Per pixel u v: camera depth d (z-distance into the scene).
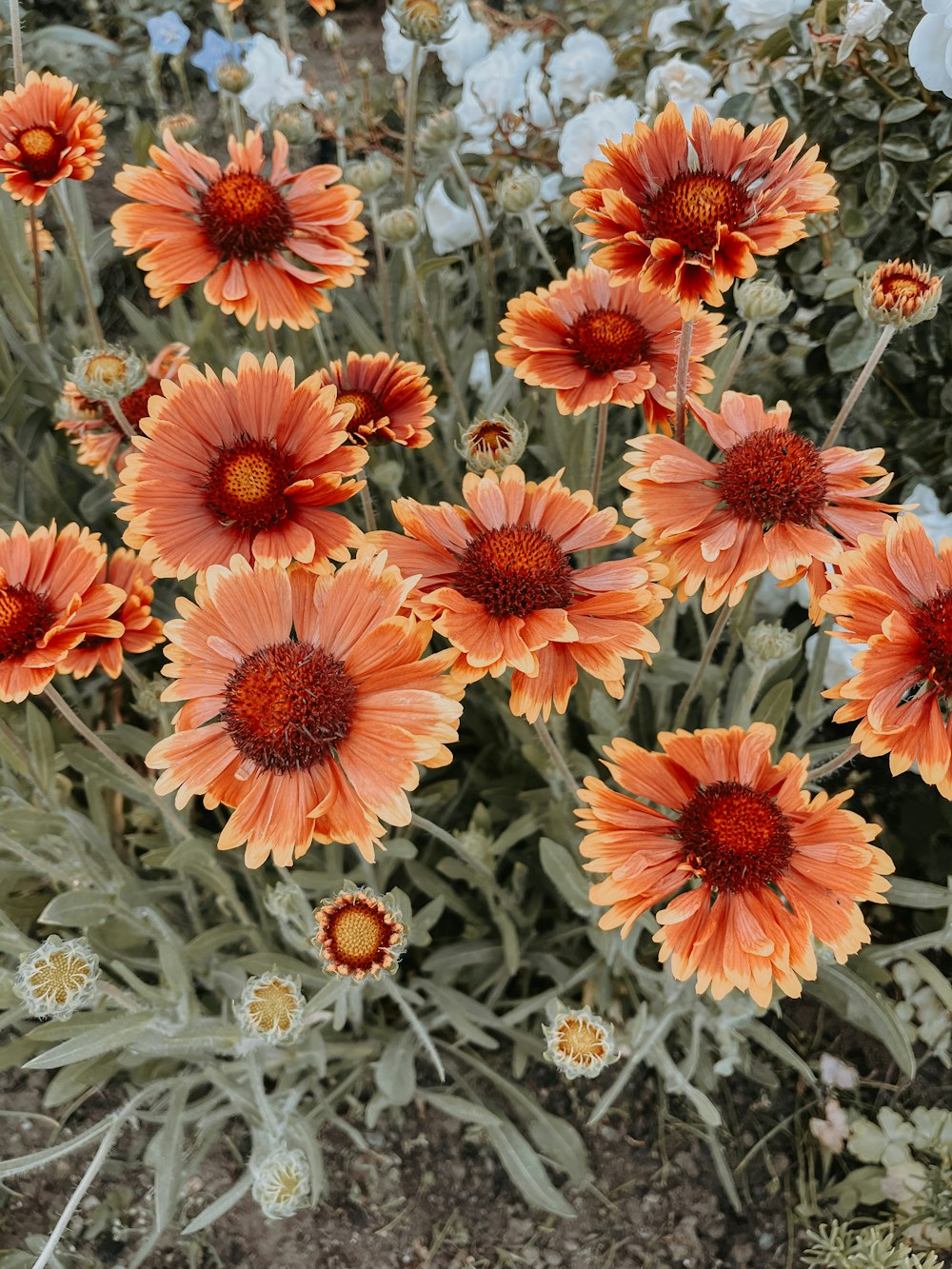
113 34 0.66
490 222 0.52
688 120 0.42
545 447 0.43
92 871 0.36
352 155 0.58
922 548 0.24
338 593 0.25
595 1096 0.37
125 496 0.27
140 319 0.46
